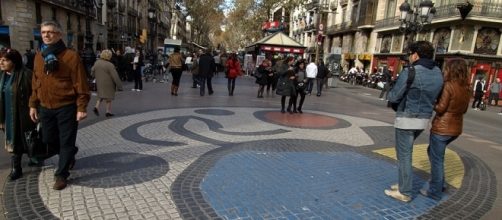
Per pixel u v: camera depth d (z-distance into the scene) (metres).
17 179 4.08
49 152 4.19
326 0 49.00
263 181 4.41
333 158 5.64
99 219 3.26
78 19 32.88
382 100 17.59
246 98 13.18
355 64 38.97
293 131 7.51
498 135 9.68
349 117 10.27
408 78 3.69
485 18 24.05
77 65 3.72
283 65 9.84
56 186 3.82
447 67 4.09
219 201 3.77
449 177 5.19
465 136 8.82
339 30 42.75
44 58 3.61
